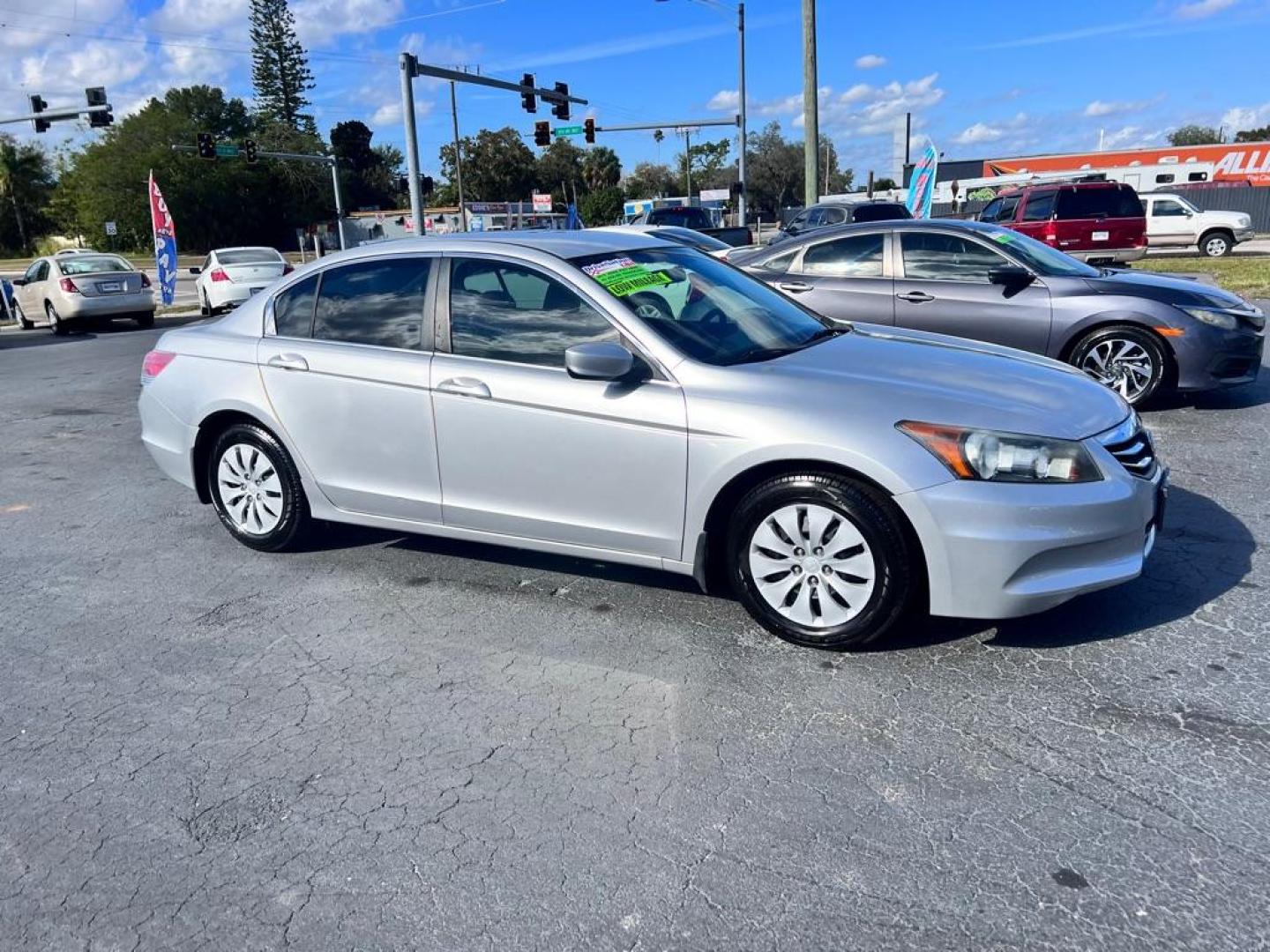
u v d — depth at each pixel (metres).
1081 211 18.67
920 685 3.56
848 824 2.81
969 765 3.06
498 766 3.19
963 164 45.88
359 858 2.77
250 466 5.12
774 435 3.67
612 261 4.39
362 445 4.66
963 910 2.47
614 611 4.32
